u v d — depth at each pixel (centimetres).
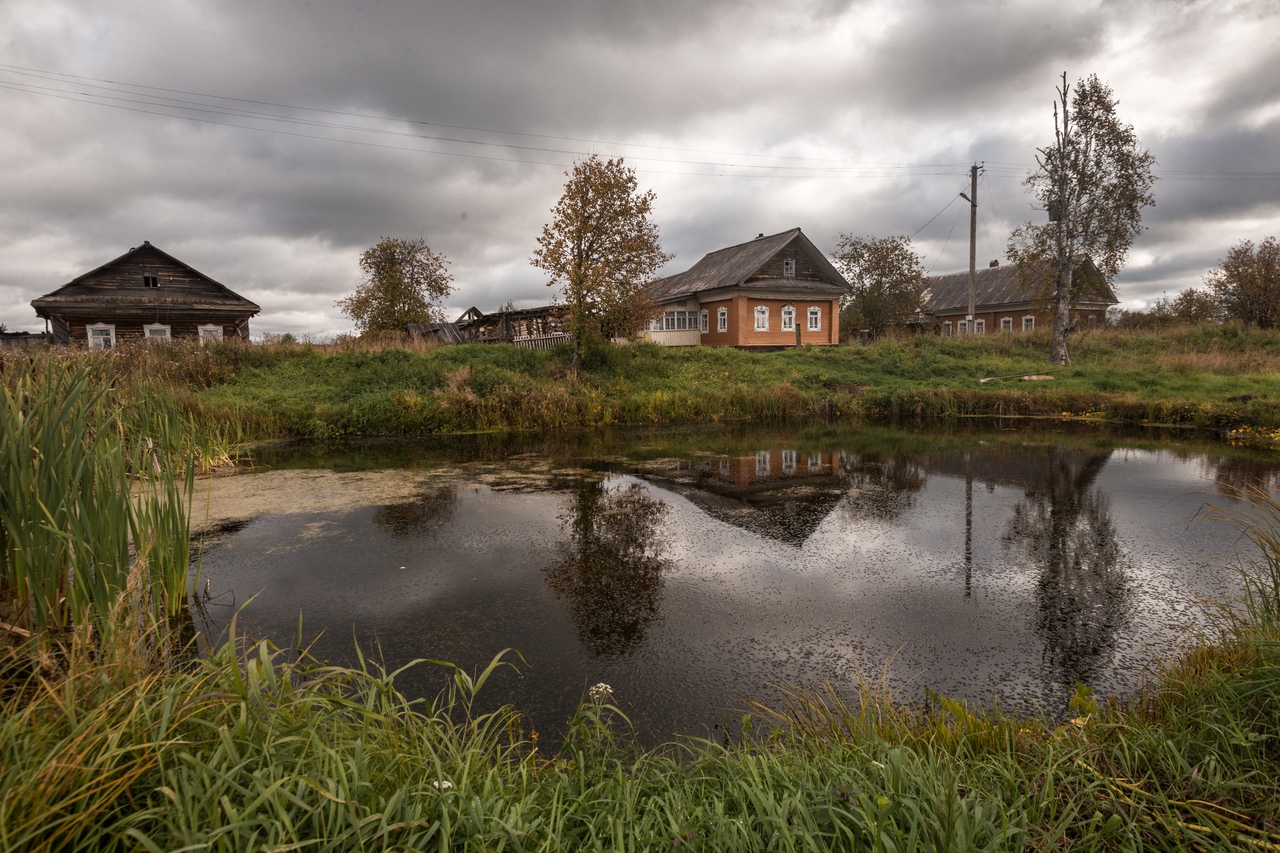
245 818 157
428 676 359
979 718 303
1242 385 1694
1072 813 201
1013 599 468
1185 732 248
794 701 333
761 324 2908
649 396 1652
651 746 293
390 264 2741
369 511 716
